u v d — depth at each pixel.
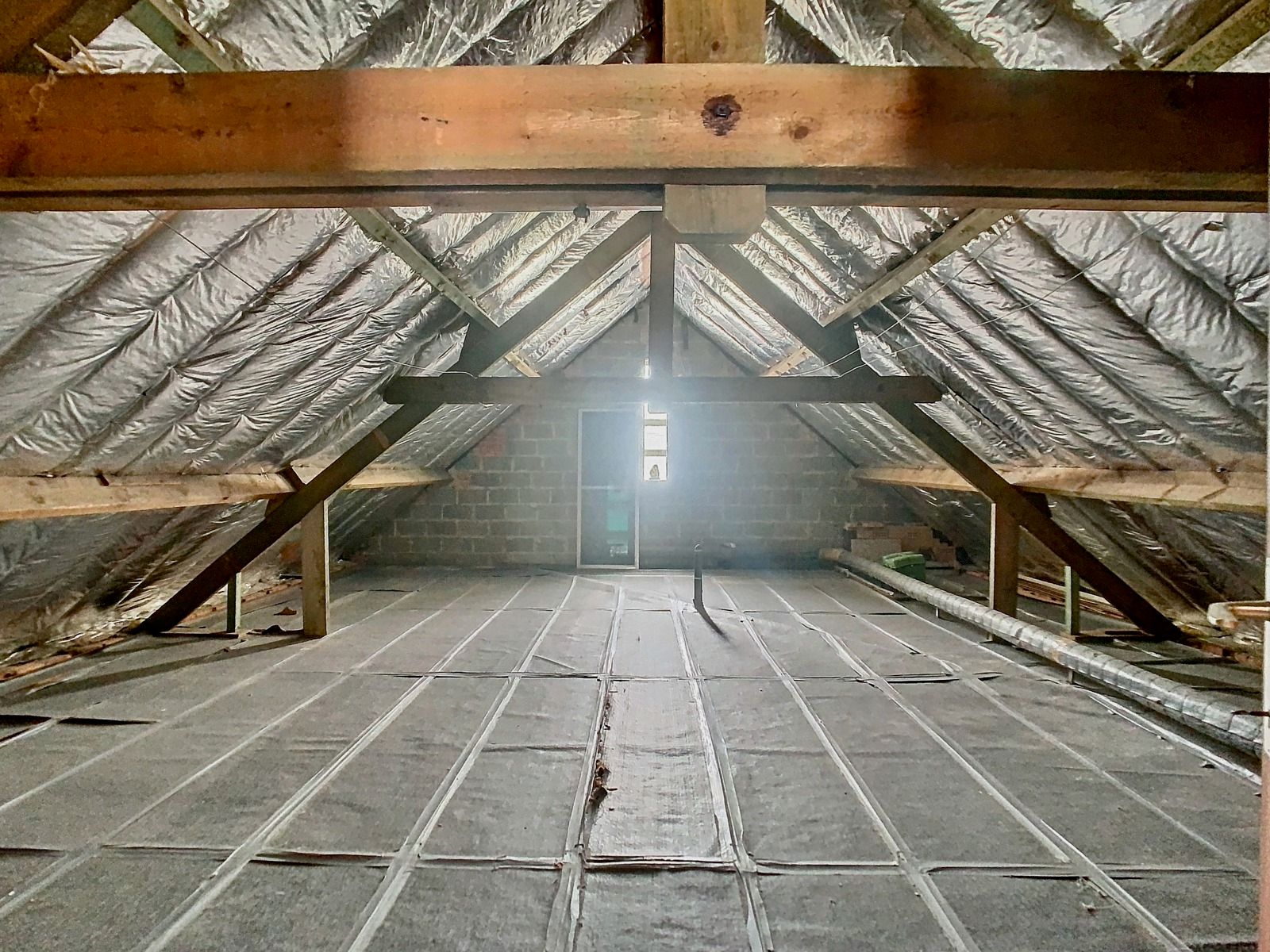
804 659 3.71
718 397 3.90
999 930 1.54
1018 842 1.90
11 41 1.36
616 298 6.17
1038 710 2.94
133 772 2.30
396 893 1.66
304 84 1.27
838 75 1.27
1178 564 3.76
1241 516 2.88
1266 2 1.39
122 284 1.96
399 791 2.17
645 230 3.86
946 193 1.39
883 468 6.47
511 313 4.36
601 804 2.11
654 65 1.27
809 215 3.09
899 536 7.08
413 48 1.90
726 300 5.51
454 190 1.38
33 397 2.14
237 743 2.55
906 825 1.99
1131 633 4.12
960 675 3.42
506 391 3.90
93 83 1.27
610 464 7.44
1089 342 2.60
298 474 4.17
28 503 2.39
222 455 3.42
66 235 1.70
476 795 2.15
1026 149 1.26
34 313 1.85
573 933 1.53
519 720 2.80
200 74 1.28
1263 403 2.26
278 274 2.39
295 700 3.04
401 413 3.98
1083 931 1.54
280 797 2.13
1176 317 2.18
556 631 4.35
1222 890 1.68
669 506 7.27
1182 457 2.93
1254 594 3.51
